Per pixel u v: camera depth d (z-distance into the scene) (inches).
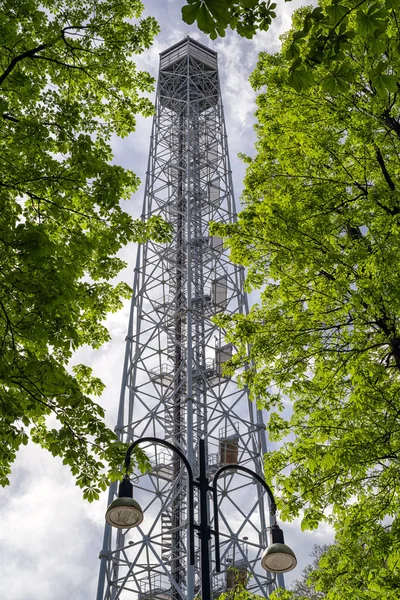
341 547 440.1
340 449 409.1
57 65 512.4
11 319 355.3
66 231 438.6
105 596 1007.0
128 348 1246.3
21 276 338.3
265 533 1043.3
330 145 484.4
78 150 425.7
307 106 490.6
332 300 452.4
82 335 488.1
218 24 193.5
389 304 398.3
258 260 511.5
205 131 1624.0
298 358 464.8
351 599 411.5
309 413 462.0
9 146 424.2
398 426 415.2
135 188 484.1
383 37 224.1
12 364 345.7
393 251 406.9
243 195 541.0
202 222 1497.3
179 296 1407.5
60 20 514.6
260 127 572.7
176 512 1182.9
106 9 525.0
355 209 443.8
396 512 422.6
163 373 1274.6
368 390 425.4
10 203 421.7
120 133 545.0
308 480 435.5
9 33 457.7
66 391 354.0
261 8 216.8
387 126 475.2
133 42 529.3
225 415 1166.3
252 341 481.4
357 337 429.1
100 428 365.7
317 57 223.8
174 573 1133.1
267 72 558.3
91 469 367.9
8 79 446.0
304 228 457.4
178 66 1750.7
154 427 1178.0
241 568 1057.5
